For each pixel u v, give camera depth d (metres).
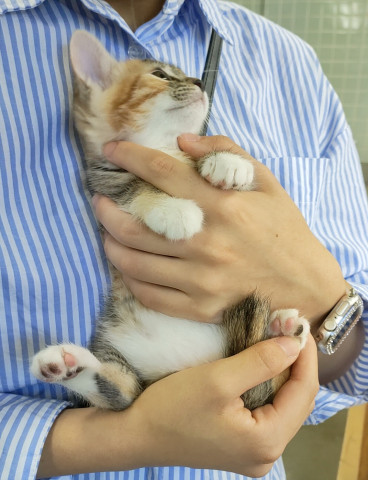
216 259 0.43
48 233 0.43
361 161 0.97
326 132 0.56
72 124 0.45
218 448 0.40
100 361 0.43
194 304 0.44
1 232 0.42
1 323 0.42
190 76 0.50
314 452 0.64
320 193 0.53
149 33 0.48
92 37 0.45
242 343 0.44
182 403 0.40
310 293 0.46
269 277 0.45
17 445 0.40
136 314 0.46
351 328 0.47
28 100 0.43
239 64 0.53
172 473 0.45
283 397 0.42
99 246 0.45
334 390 0.51
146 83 0.47
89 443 0.40
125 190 0.45
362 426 0.65
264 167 0.47
